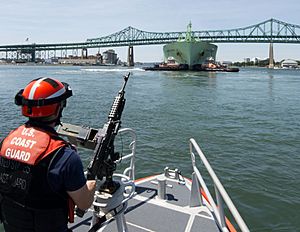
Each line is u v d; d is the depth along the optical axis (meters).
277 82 62.88
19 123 16.50
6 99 27.22
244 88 46.38
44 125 2.00
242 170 9.44
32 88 1.97
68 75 75.56
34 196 1.86
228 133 14.98
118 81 55.59
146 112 21.61
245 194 7.56
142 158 10.53
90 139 2.52
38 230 1.90
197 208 4.18
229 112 22.38
